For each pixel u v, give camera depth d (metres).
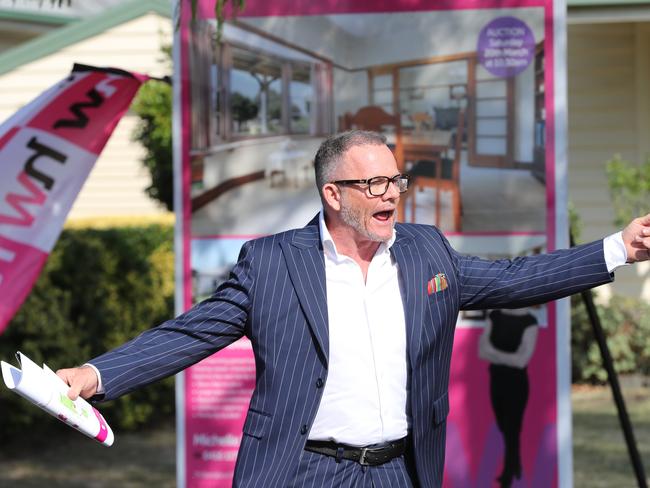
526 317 4.79
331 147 2.92
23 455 7.74
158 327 2.94
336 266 2.95
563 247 4.79
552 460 4.79
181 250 4.95
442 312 2.95
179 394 4.90
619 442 7.54
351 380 2.87
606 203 10.23
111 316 8.38
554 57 4.76
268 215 4.93
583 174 10.27
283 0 4.88
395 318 2.92
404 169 4.88
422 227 3.15
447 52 4.83
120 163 12.30
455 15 4.82
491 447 4.82
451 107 4.84
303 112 4.91
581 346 9.62
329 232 2.99
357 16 4.87
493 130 4.82
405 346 2.90
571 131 10.27
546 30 4.76
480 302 3.05
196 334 2.90
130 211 12.33
